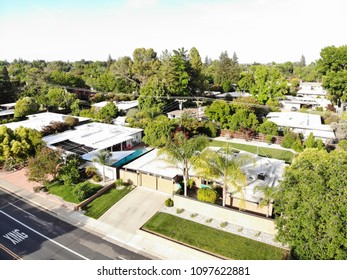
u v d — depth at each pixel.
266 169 25.25
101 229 20.34
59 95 59.19
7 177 30.00
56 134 39.44
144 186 26.67
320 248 13.54
